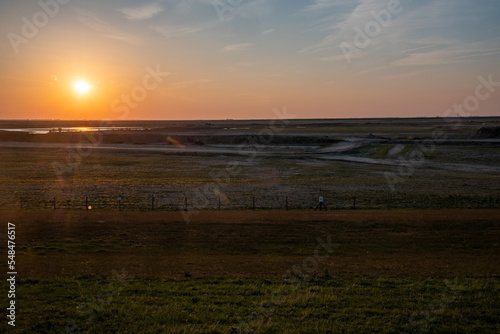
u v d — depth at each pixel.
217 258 19.70
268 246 22.08
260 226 25.91
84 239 22.42
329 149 106.38
